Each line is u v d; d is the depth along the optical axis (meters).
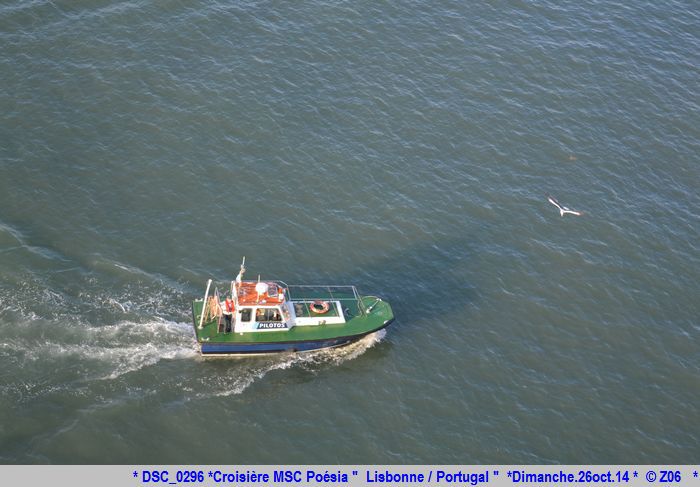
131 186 92.88
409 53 116.75
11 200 88.69
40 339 75.12
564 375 79.88
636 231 96.38
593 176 102.88
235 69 109.88
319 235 90.94
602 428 75.50
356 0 124.12
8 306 77.31
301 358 78.38
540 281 89.19
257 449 70.00
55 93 102.50
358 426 73.06
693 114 113.44
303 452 70.38
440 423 74.25
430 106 109.31
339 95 108.81
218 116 103.12
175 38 113.06
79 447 67.31
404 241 91.81
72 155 95.31
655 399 78.69
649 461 73.19
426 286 87.19
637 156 106.38
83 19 113.38
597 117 111.25
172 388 73.38
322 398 75.00
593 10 129.00
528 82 115.00
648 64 120.50
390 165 100.56
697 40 125.81
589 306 87.12
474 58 117.50
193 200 92.56
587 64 119.06
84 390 71.69
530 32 123.12
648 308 87.69
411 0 126.00
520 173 102.12
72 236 86.06
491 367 79.81
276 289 77.75
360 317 80.50
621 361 81.94
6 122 97.69
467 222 95.12
